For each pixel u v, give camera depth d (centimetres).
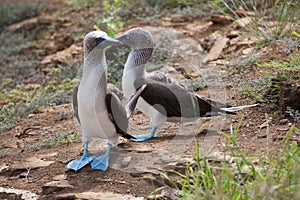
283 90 1134
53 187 1014
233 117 1166
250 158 918
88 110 1028
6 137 1337
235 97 1246
